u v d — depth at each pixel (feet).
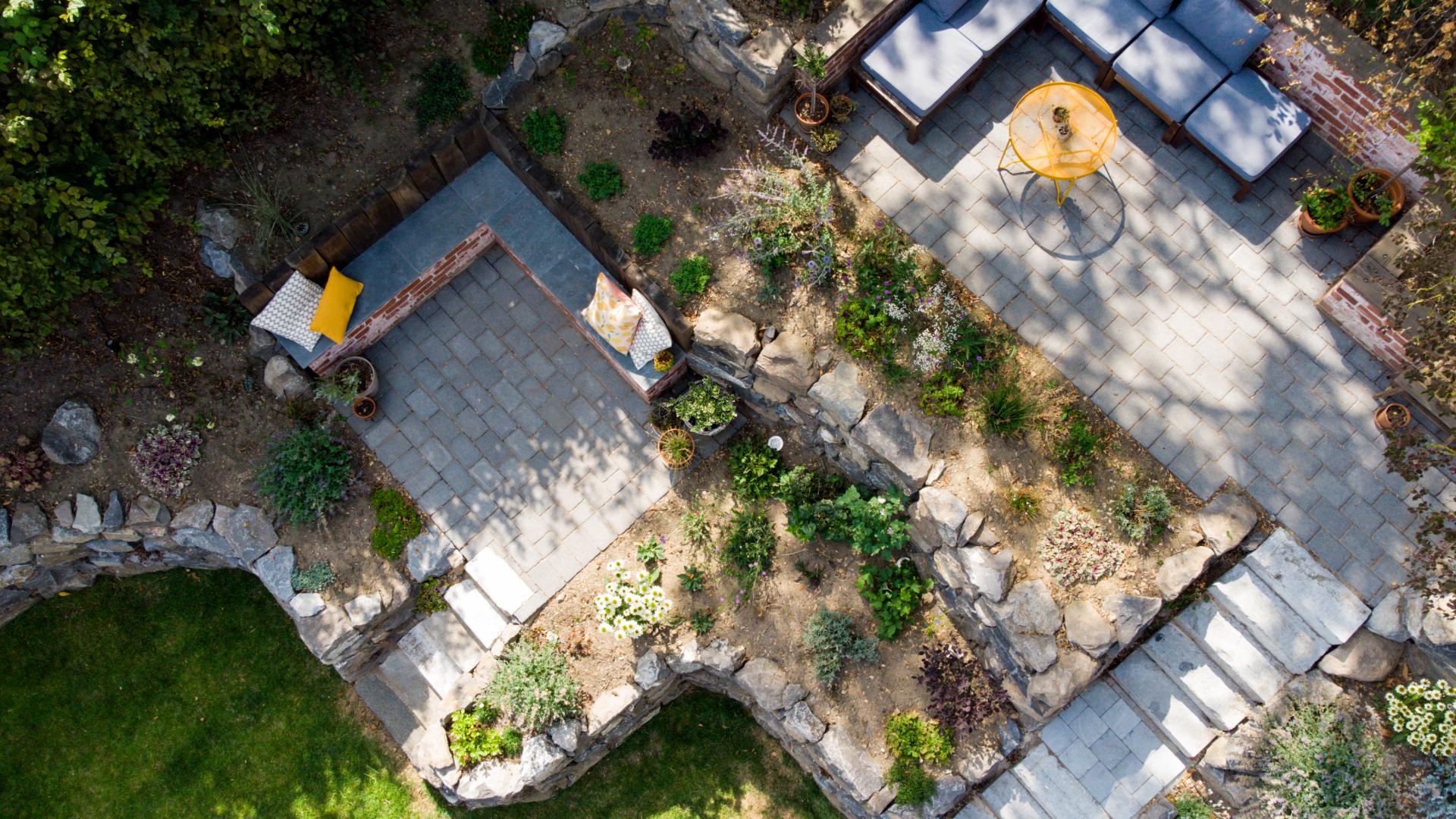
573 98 46.80
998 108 46.55
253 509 45.93
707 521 46.98
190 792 47.19
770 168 45.16
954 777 43.62
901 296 43.19
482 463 47.70
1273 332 43.57
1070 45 47.06
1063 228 44.98
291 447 45.50
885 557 44.70
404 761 47.52
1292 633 41.16
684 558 46.62
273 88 45.93
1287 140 42.50
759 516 46.55
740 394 47.19
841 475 47.14
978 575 41.14
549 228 47.52
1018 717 44.21
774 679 44.27
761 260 44.21
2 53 34.81
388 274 47.11
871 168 45.96
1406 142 41.81
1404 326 39.37
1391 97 39.75
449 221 47.57
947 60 43.78
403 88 46.70
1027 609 41.11
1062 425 42.70
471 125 45.98
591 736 44.68
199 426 46.14
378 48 46.52
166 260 45.68
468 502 47.26
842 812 46.91
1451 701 38.99
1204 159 45.42
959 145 46.14
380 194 45.42
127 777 47.26
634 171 46.19
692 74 46.78
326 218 46.42
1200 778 43.34
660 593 43.91
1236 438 42.57
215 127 44.27
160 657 48.60
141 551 47.62
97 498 45.37
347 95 46.50
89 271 42.52
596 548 46.98
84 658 48.49
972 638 44.83
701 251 45.19
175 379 46.09
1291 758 40.24
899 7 45.09
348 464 46.47
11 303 39.96
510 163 46.62
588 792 47.50
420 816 47.06
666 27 46.29
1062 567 41.52
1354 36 41.65
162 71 37.93
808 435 46.65
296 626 46.32
